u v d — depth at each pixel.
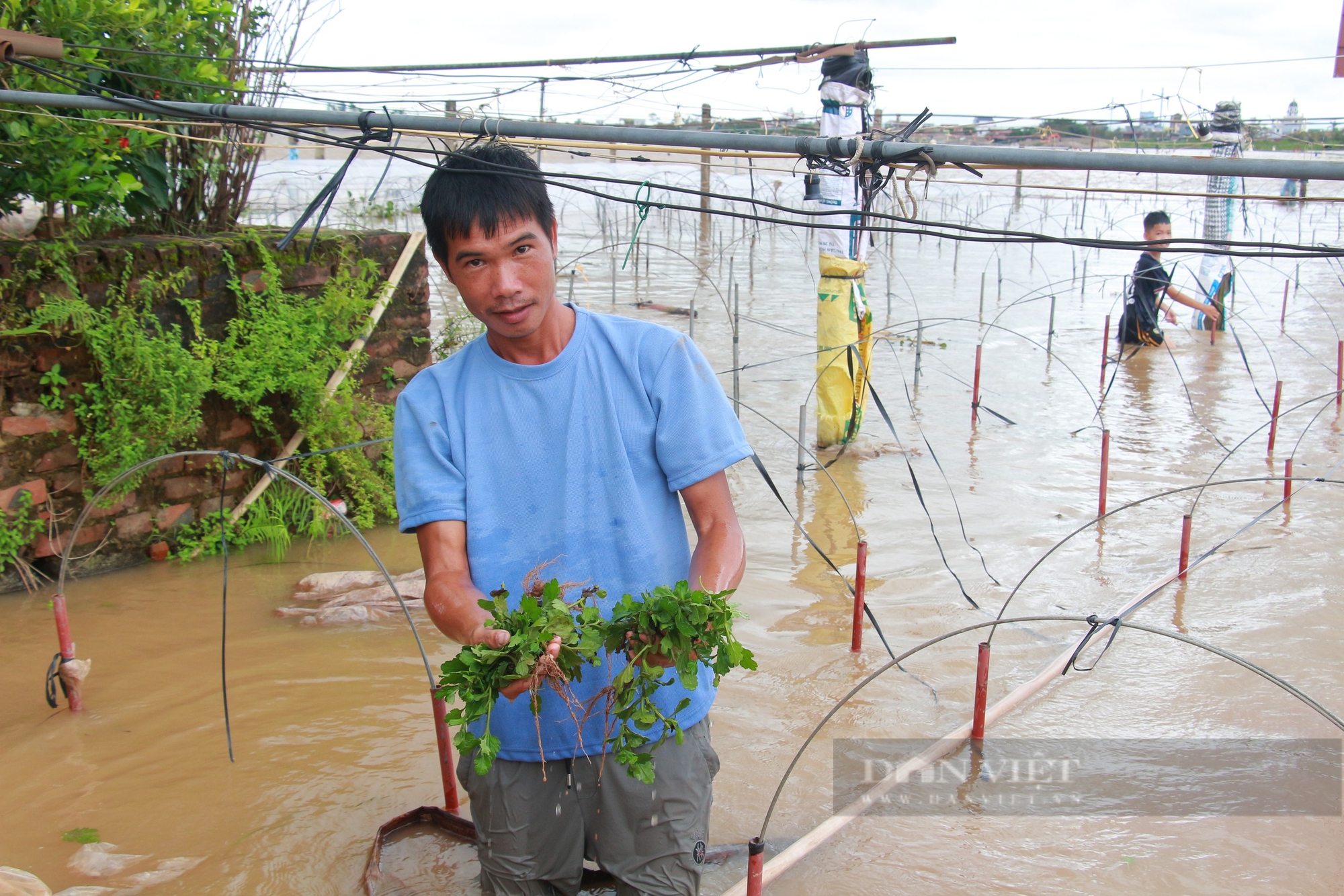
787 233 24.06
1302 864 3.29
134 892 3.14
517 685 2.13
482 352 2.44
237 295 6.18
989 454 8.27
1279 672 4.62
